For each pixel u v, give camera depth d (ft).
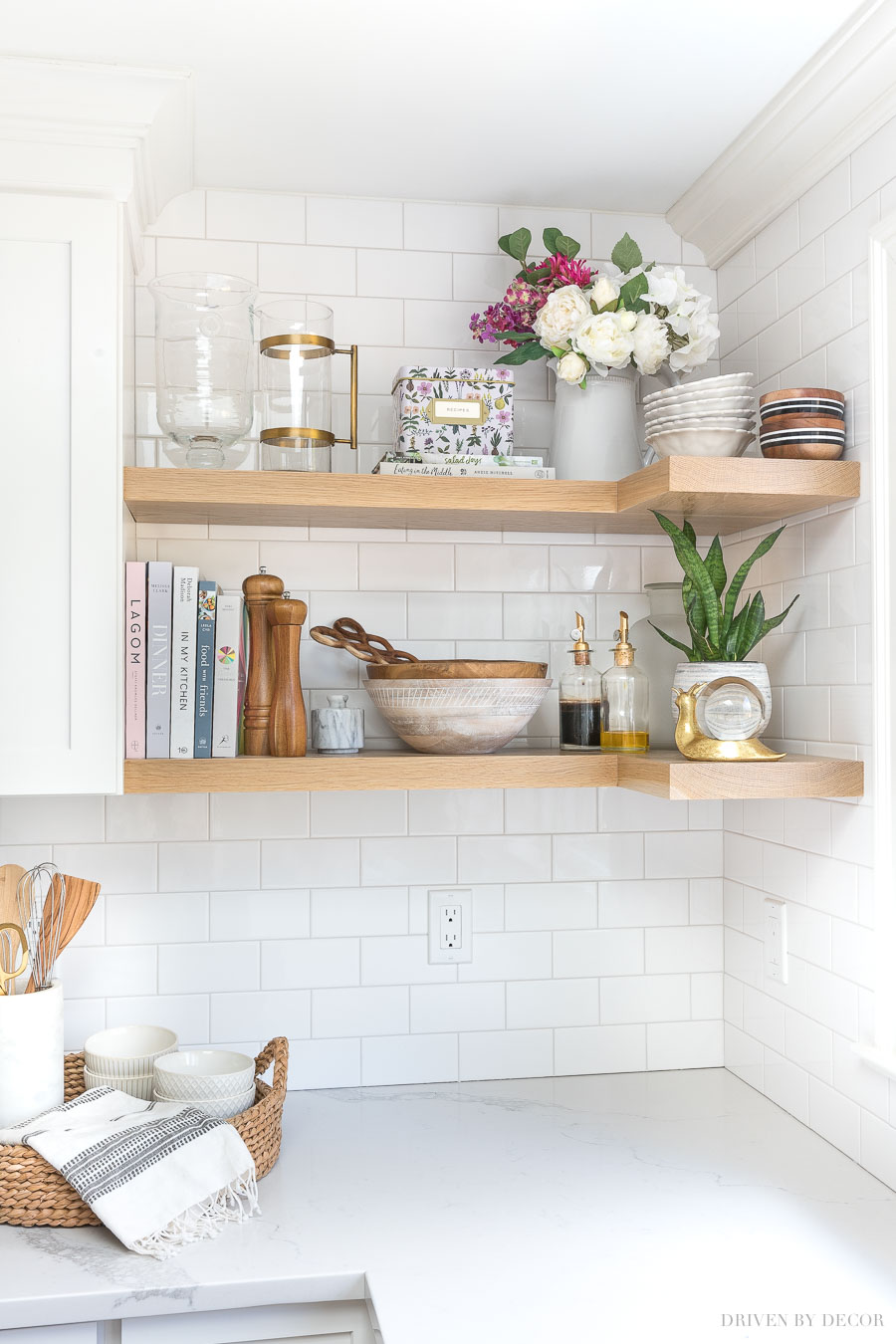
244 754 5.34
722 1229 4.36
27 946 4.92
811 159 5.23
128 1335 4.03
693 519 5.73
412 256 6.15
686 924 6.37
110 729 4.81
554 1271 4.03
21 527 4.75
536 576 6.25
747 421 5.18
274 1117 4.93
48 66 4.61
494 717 5.25
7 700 4.74
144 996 5.81
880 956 4.73
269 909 5.92
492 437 5.55
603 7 4.33
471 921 6.13
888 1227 4.38
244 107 5.12
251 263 5.98
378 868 6.03
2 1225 4.41
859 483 4.96
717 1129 5.41
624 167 5.78
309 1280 3.99
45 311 4.77
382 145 5.51
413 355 6.14
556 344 5.59
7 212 4.75
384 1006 6.03
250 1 4.27
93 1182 4.22
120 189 4.82
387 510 5.27
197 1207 4.38
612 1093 5.94
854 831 4.98
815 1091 5.33
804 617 5.48
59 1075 4.91
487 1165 4.97
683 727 4.99
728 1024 6.34
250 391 5.27
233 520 5.66
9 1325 3.81
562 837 6.23
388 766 5.11
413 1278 3.98
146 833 5.81
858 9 4.33
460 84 4.94
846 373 5.07
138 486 4.94
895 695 4.68
